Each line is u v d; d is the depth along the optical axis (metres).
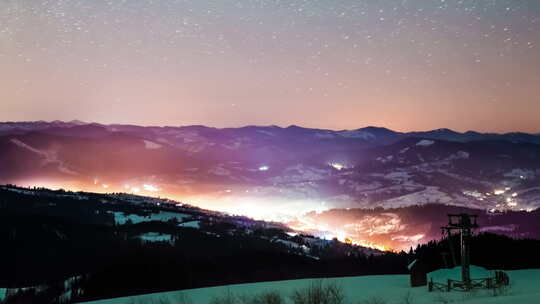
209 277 81.44
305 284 53.19
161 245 113.88
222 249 111.81
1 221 127.31
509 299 32.25
